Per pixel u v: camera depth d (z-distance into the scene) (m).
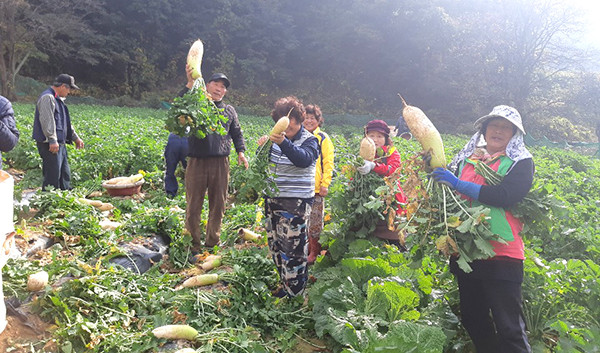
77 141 8.17
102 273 4.47
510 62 41.84
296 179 4.43
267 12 52.19
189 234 5.84
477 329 3.62
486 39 42.78
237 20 50.72
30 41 37.44
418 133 3.48
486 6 45.75
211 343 3.75
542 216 3.45
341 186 6.23
